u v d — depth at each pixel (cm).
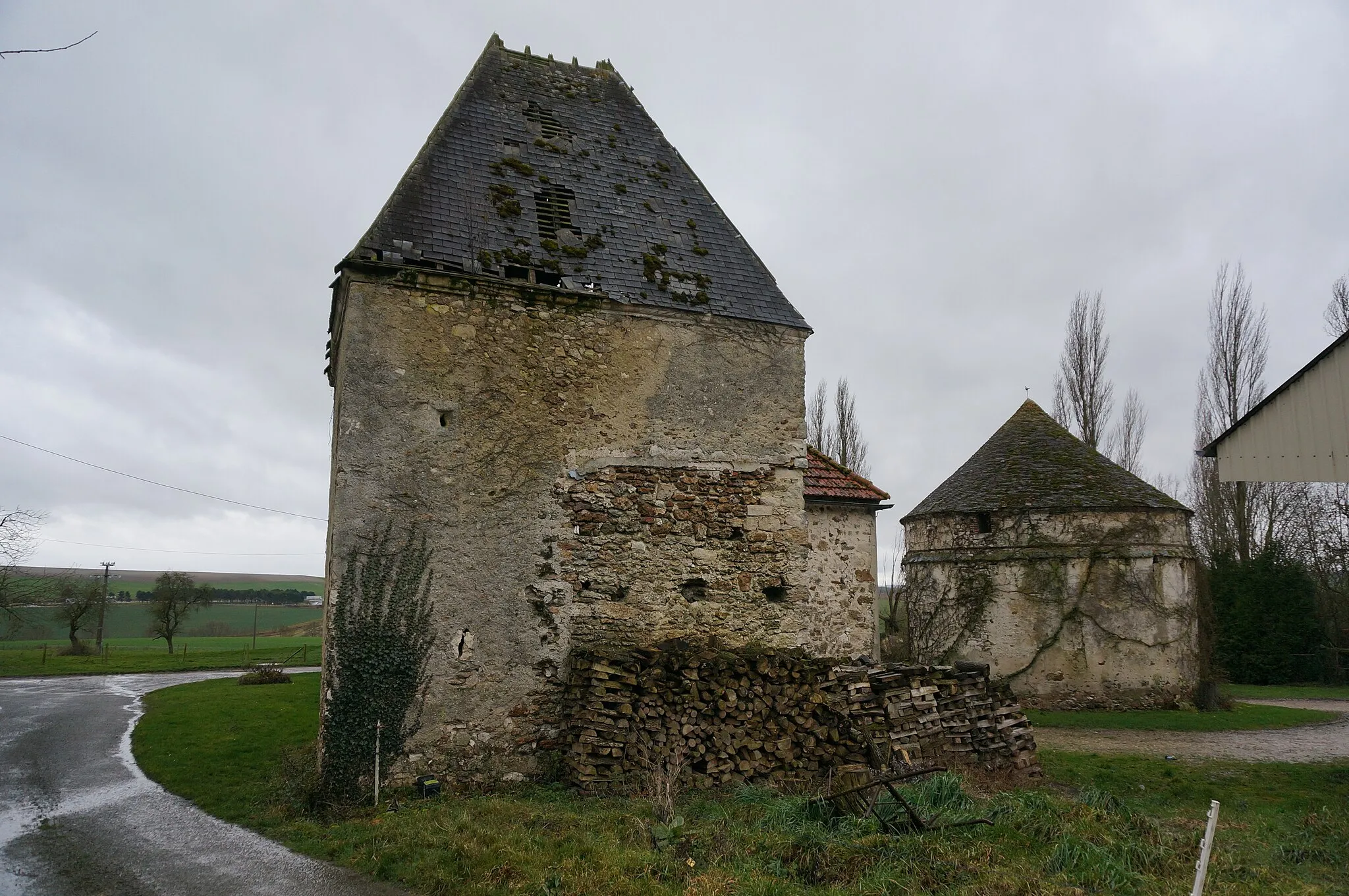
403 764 826
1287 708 1903
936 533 1927
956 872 548
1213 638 1878
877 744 929
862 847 589
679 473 975
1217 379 2905
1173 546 1786
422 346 894
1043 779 1015
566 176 1088
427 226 940
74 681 2383
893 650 2173
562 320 955
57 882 603
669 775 773
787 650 974
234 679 2231
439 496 876
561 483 925
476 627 870
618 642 918
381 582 844
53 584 3042
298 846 681
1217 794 947
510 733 866
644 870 564
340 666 820
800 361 1062
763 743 892
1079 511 1789
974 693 1049
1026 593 1781
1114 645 1736
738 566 984
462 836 641
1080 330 2992
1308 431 905
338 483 848
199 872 617
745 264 1111
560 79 1213
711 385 1009
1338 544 2747
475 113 1091
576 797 812
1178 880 545
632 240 1055
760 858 586
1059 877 535
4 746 1218
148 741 1216
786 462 1028
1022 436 2025
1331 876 591
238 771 991
